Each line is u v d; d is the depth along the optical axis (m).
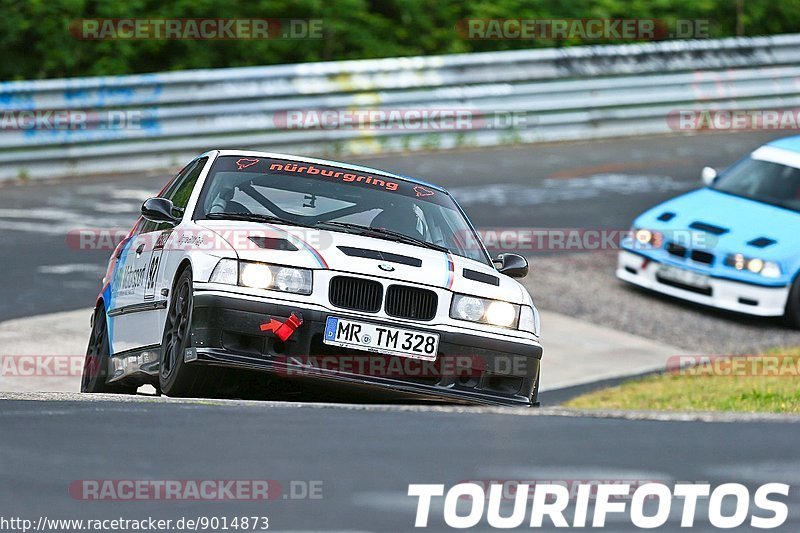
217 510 15.37
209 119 69.12
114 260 32.72
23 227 54.12
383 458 18.25
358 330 25.05
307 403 22.70
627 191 67.44
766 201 53.75
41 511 15.01
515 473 17.83
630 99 82.75
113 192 61.91
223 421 20.34
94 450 17.80
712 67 85.75
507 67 78.62
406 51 91.19
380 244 26.77
